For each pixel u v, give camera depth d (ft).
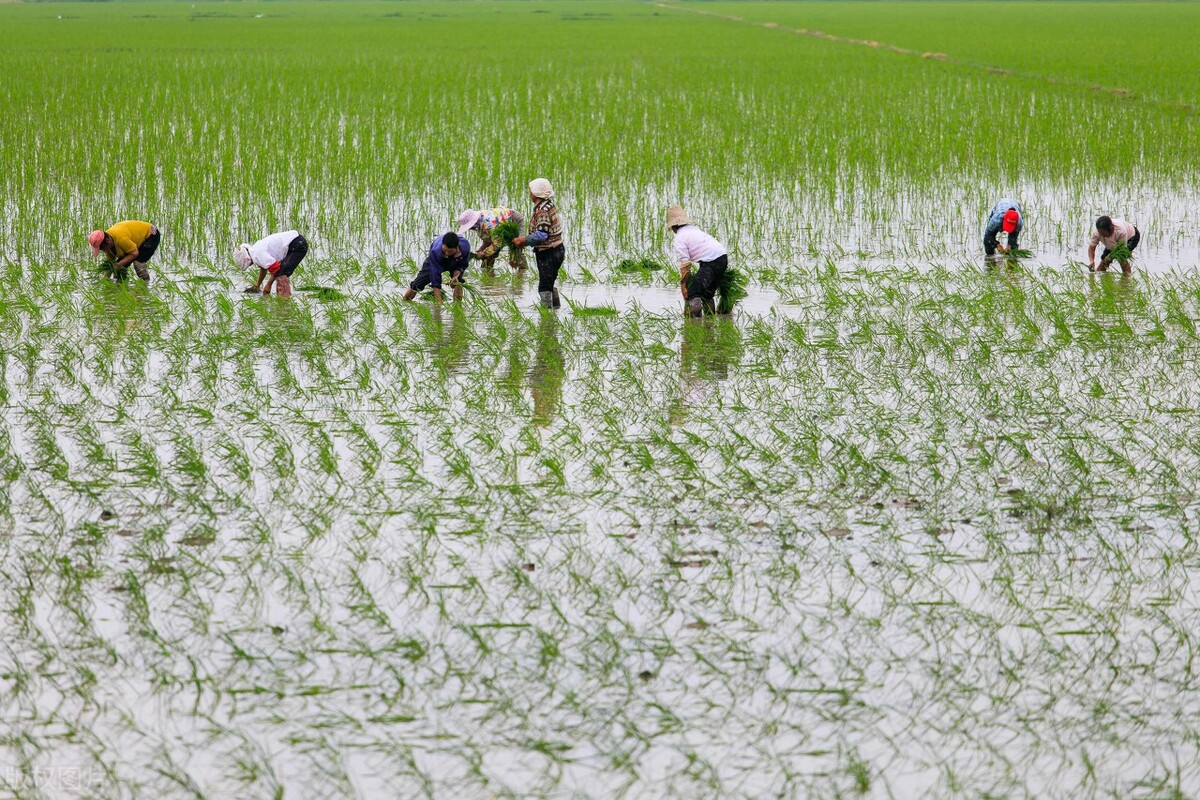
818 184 225.35
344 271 164.55
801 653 67.41
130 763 57.82
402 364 119.44
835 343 129.70
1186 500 87.45
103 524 82.33
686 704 62.75
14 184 214.07
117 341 128.36
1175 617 71.15
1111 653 67.21
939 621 70.64
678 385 116.37
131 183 216.54
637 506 86.79
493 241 161.17
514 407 108.99
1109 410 107.76
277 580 74.95
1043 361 121.19
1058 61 514.27
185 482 90.22
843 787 56.54
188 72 456.45
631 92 392.06
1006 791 56.29
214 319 138.00
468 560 78.07
